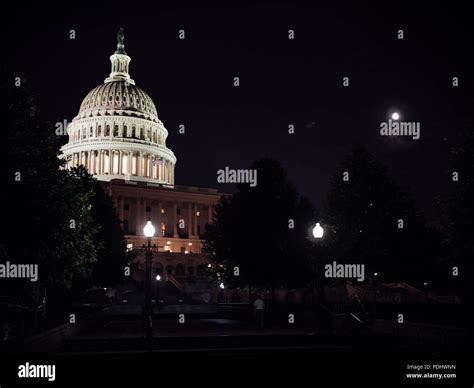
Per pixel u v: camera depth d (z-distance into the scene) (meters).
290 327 34.22
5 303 29.03
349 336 22.66
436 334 20.64
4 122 22.53
